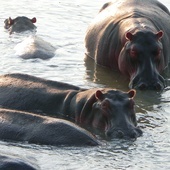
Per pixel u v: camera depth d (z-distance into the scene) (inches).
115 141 1418.6
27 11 2642.7
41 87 1632.6
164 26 2068.2
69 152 1352.1
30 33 2337.6
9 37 2285.9
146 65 1828.2
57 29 2394.2
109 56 1993.1
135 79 1823.3
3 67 1931.6
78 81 1855.3
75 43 2230.6
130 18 2006.6
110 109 1469.0
